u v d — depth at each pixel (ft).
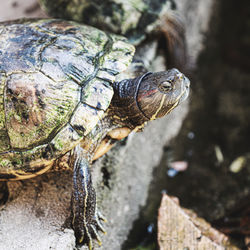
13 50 1.32
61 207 1.34
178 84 1.29
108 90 1.31
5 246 1.27
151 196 1.68
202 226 1.49
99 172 1.43
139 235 1.60
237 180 1.76
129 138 1.49
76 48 1.34
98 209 1.37
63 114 1.28
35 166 1.27
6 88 1.28
